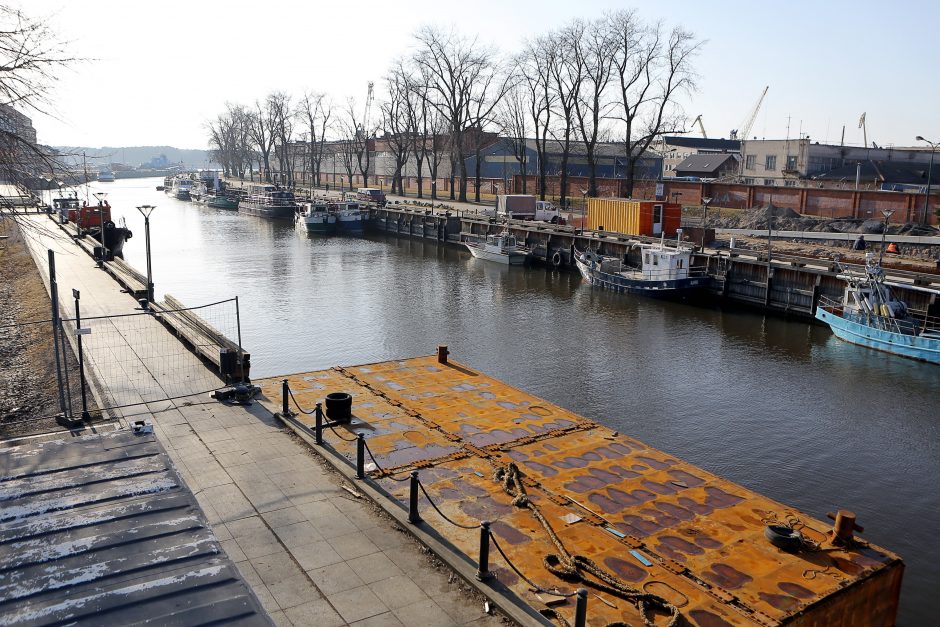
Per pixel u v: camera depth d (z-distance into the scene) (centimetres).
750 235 5844
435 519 1277
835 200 6156
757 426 2445
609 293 4859
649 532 1294
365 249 7056
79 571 598
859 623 1175
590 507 1376
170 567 612
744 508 1395
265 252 6700
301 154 15288
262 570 1066
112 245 5425
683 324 3950
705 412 2572
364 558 1116
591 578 1131
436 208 8606
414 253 6788
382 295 4678
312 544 1148
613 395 2745
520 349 3394
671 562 1192
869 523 1822
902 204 5734
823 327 3875
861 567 1205
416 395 1973
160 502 717
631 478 1506
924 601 1490
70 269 3966
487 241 6309
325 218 8119
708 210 7144
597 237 5603
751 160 10231
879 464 2159
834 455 2220
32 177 2084
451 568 1098
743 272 4378
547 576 1128
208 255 6444
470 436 1695
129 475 770
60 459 805
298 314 4069
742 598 1105
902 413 2578
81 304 2961
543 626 954
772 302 4203
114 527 668
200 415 1675
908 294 3553
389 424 1739
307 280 5197
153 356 2114
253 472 1393
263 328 3731
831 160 9906
